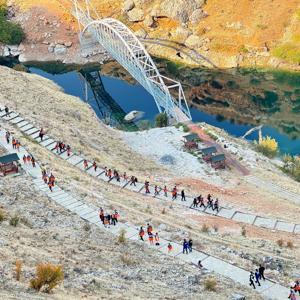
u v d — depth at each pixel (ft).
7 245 146.30
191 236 197.98
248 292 155.53
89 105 432.66
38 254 146.72
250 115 436.35
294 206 261.85
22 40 609.01
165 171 303.89
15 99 360.89
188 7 583.99
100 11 636.07
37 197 209.97
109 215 195.00
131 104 459.32
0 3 644.69
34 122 315.37
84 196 220.64
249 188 283.59
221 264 173.37
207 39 560.20
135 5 615.98
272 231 225.56
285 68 521.24
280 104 454.81
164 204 243.81
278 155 364.79
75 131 332.80
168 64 552.41
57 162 265.54
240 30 557.74
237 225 228.02
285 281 165.48
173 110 400.67
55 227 181.88
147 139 353.51
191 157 321.93
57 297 119.24
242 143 365.20
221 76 520.01
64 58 587.68
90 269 147.43
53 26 615.98
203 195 265.95
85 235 180.65
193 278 158.51
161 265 166.71
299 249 203.82
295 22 547.90
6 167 232.94
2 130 288.51
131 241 184.75
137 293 135.64
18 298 111.96
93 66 563.89
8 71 442.91
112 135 363.15
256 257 183.01
